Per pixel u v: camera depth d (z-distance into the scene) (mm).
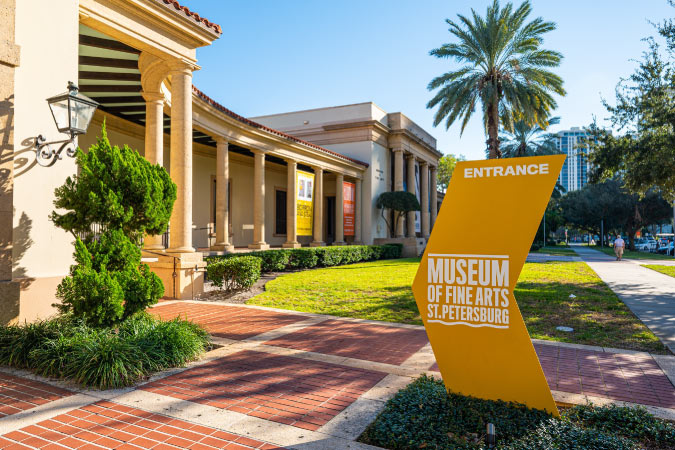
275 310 9156
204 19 10703
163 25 9914
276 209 27516
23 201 6402
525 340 3785
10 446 3227
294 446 3268
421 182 36031
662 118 14883
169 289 10641
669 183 16172
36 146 6336
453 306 4090
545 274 17016
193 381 4727
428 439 3254
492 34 20953
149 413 3863
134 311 6078
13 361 5094
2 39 6051
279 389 4500
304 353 5902
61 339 5109
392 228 32281
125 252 5941
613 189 51750
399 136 31297
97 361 4684
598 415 3701
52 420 3697
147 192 6008
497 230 3934
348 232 27094
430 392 4105
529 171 3828
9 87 6145
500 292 3893
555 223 67312
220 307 9500
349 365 5375
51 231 6754
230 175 23422
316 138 30516
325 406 4051
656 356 5848
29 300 6344
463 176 4109
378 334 7074
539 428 3334
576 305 9734
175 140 10852
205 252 15758
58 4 6969
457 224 4109
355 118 29750
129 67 11555
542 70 21266
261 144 19750
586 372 5184
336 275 16453
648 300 10578
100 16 8445
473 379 4004
